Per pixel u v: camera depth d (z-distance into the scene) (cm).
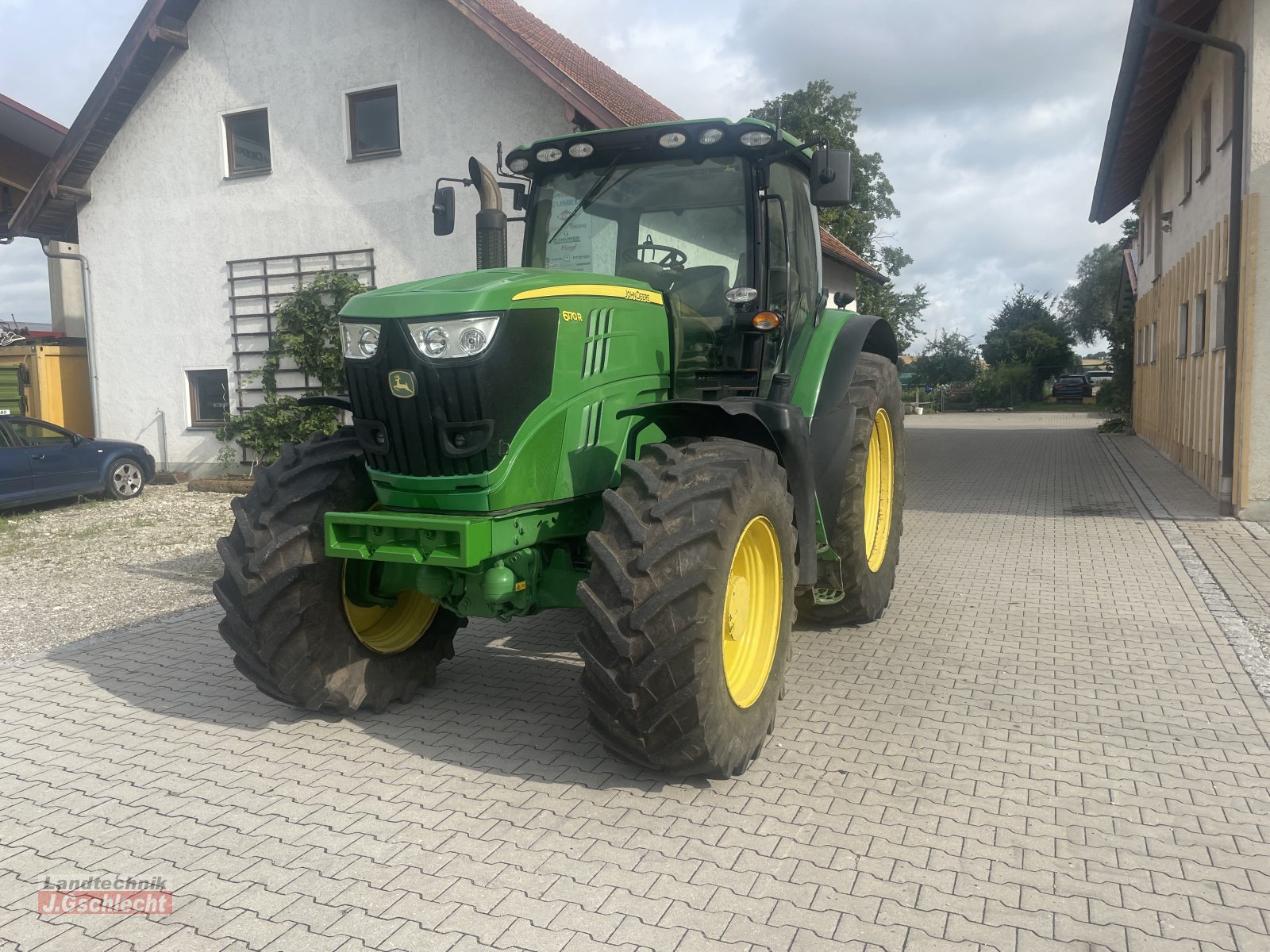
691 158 451
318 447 412
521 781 358
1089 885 281
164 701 451
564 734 405
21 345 1524
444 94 1124
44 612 638
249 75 1230
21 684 479
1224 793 338
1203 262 1074
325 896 281
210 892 285
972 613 582
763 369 451
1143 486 1115
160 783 361
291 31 1199
